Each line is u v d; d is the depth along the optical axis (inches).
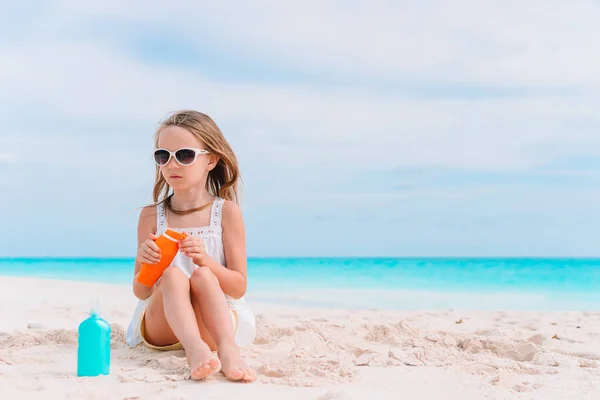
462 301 370.9
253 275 692.7
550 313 252.2
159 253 112.2
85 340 100.0
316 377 100.2
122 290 339.9
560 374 109.3
